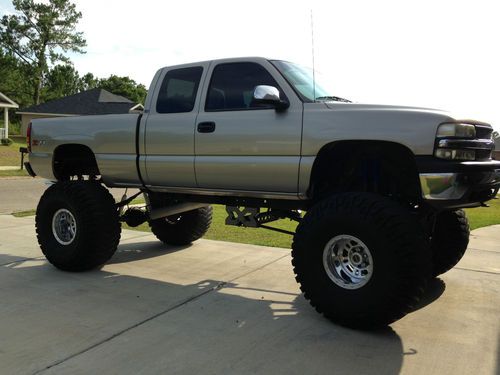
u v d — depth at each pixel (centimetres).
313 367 331
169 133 515
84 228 554
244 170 464
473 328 407
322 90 483
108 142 566
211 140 484
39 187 1658
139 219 643
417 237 374
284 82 454
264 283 533
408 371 329
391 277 373
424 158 381
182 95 524
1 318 415
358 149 432
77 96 4538
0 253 662
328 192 465
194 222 700
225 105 489
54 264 577
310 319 422
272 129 445
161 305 455
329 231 404
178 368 327
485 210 1363
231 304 461
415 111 390
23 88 5816
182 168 508
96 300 467
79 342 367
